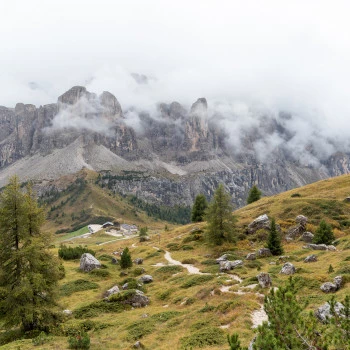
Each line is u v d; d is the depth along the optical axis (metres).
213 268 53.41
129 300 41.19
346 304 14.08
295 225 73.31
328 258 44.81
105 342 26.84
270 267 46.25
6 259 29.62
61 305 32.47
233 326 24.30
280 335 12.55
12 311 28.73
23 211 30.30
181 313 32.41
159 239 98.31
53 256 32.38
